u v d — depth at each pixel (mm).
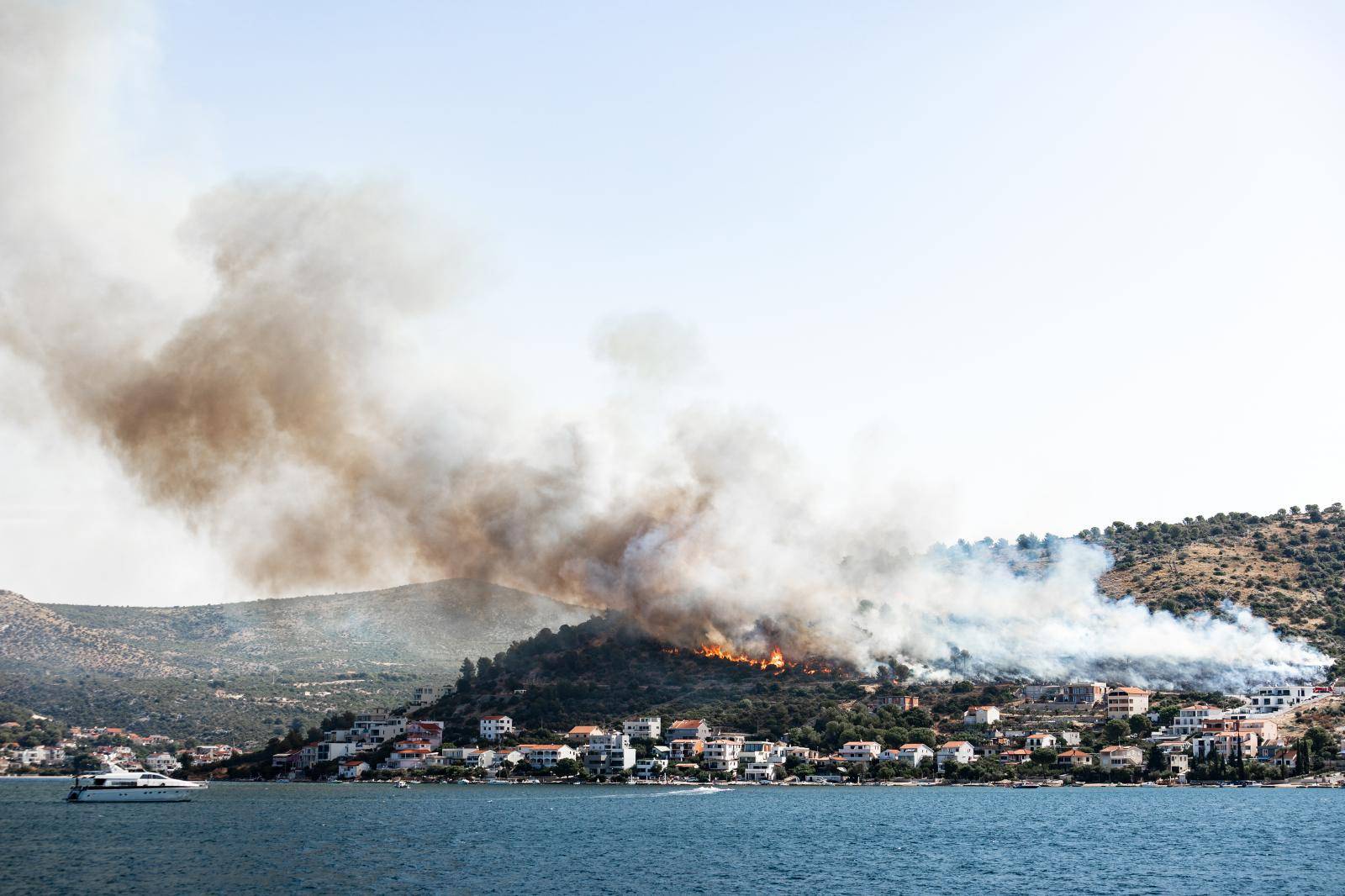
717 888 148625
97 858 171125
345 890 145125
